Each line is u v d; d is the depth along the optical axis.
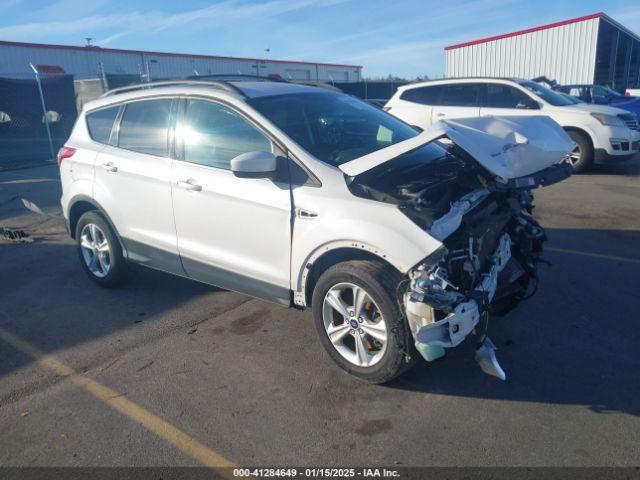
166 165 4.38
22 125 14.73
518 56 26.27
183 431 3.09
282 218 3.65
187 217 4.26
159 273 5.68
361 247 3.27
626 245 6.05
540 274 5.25
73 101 15.65
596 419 3.08
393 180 3.62
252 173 3.48
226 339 4.18
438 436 2.98
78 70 28.59
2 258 6.38
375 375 3.38
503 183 3.34
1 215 8.64
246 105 3.96
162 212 4.45
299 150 3.66
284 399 3.37
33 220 8.26
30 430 3.14
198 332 4.31
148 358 3.93
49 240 7.12
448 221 3.24
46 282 5.54
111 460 2.88
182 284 5.36
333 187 3.46
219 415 3.23
